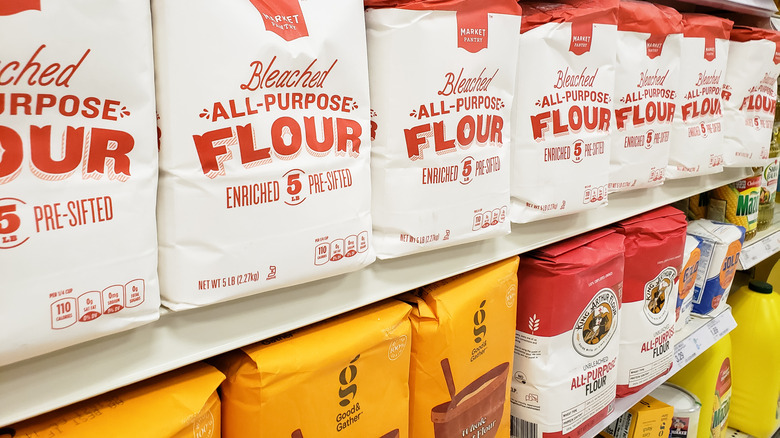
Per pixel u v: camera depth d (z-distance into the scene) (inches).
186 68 23.3
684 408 74.2
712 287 76.6
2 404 22.2
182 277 24.7
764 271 109.4
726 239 75.2
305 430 31.6
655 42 51.3
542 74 40.8
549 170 42.3
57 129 20.1
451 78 33.8
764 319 87.0
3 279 19.2
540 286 48.7
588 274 49.5
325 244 28.7
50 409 23.4
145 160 22.7
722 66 61.3
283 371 30.1
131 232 22.3
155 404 26.9
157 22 23.0
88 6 19.9
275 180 26.2
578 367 51.0
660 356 61.1
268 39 25.0
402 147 32.8
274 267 26.9
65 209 20.4
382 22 31.5
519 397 51.2
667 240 58.2
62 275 20.5
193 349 27.9
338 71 28.4
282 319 31.2
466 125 35.2
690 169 60.2
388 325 35.9
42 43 19.1
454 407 41.2
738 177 79.7
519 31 37.7
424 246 34.7
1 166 18.9
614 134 50.3
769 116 70.9
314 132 27.6
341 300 34.0
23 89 19.1
